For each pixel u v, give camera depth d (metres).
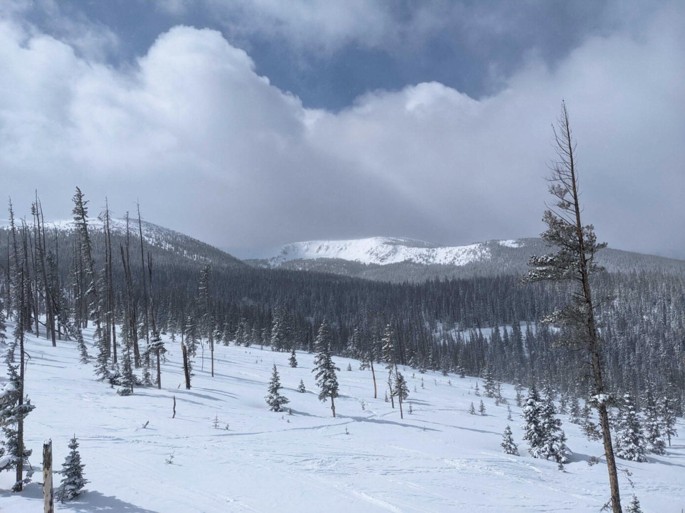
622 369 138.00
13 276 70.31
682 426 93.62
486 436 48.47
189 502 16.34
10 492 15.55
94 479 17.70
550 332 177.75
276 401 46.12
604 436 14.12
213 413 37.66
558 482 28.66
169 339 98.00
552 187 15.12
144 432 27.38
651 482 33.62
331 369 50.09
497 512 19.70
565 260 14.67
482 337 183.88
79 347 52.78
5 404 16.03
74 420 27.86
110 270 55.94
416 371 121.81
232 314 140.00
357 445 32.44
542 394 101.50
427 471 26.22
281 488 19.38
